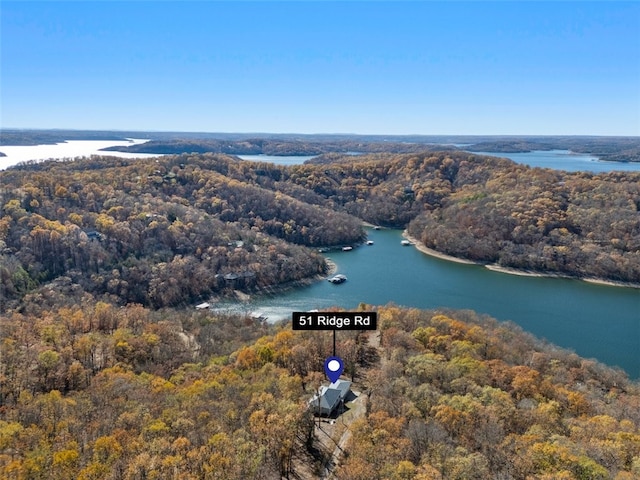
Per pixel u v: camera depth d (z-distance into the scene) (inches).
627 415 2741.1
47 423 2358.5
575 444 2091.5
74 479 1872.5
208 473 1835.6
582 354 4773.6
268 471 1926.7
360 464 1889.8
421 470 1796.3
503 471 1861.5
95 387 2935.5
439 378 2861.7
